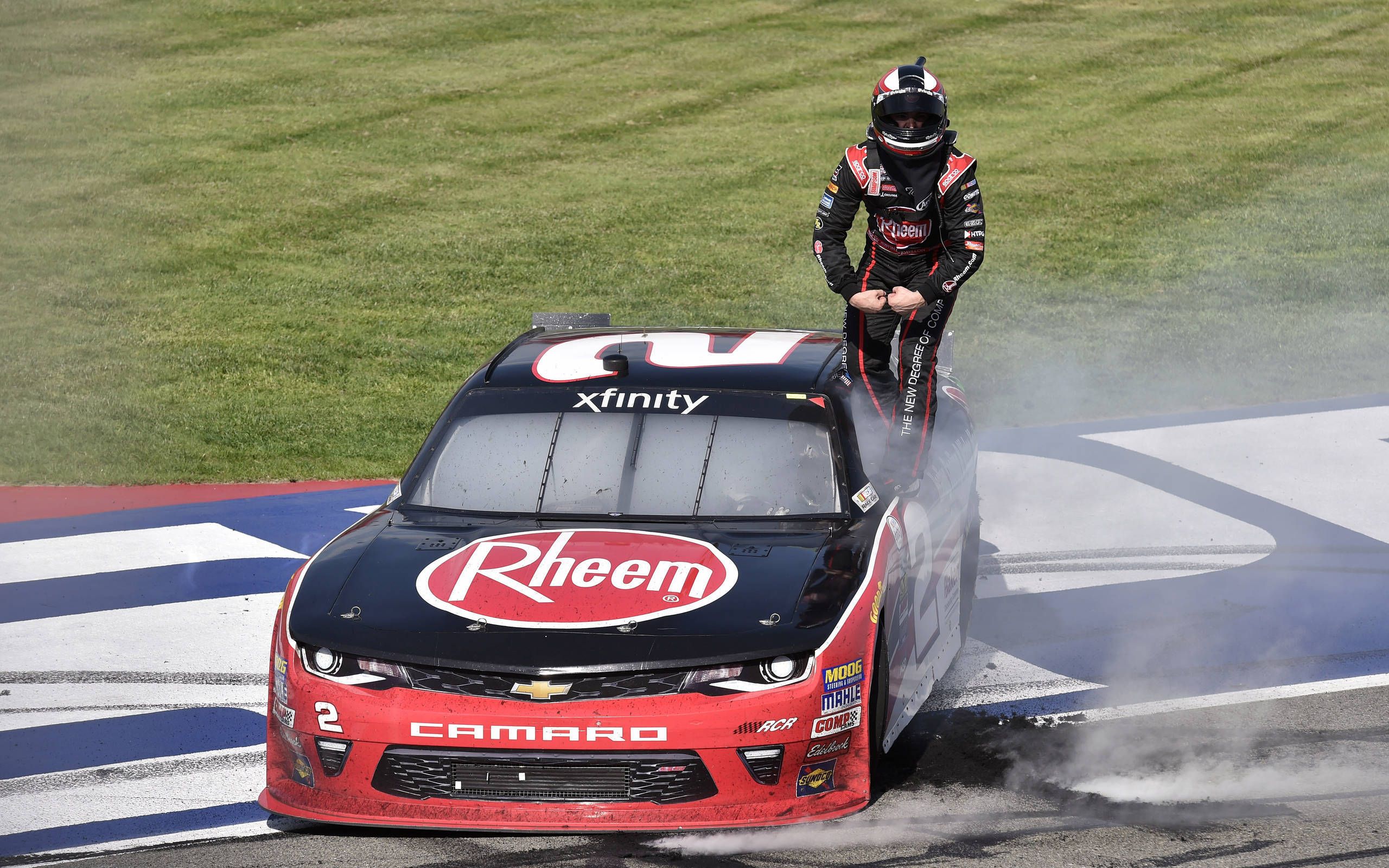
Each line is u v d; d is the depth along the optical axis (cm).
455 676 1723
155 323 5678
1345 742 2109
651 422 2166
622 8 12469
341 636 1780
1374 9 12269
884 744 1936
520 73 10544
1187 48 11231
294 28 11719
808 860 1717
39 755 2155
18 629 2719
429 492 2141
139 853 1800
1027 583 2948
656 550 1933
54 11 12025
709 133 9125
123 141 8744
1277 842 1755
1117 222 7344
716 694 1705
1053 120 9431
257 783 2041
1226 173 8250
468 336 5534
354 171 8262
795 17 12188
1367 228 7150
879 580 1900
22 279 6275
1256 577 2945
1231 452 3934
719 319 5775
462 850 1769
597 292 6209
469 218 7425
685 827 1695
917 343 2355
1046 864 1692
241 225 7231
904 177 2270
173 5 12288
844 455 2117
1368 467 3753
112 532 3338
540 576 1870
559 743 1688
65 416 4481
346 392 4797
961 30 11812
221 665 2527
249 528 3359
